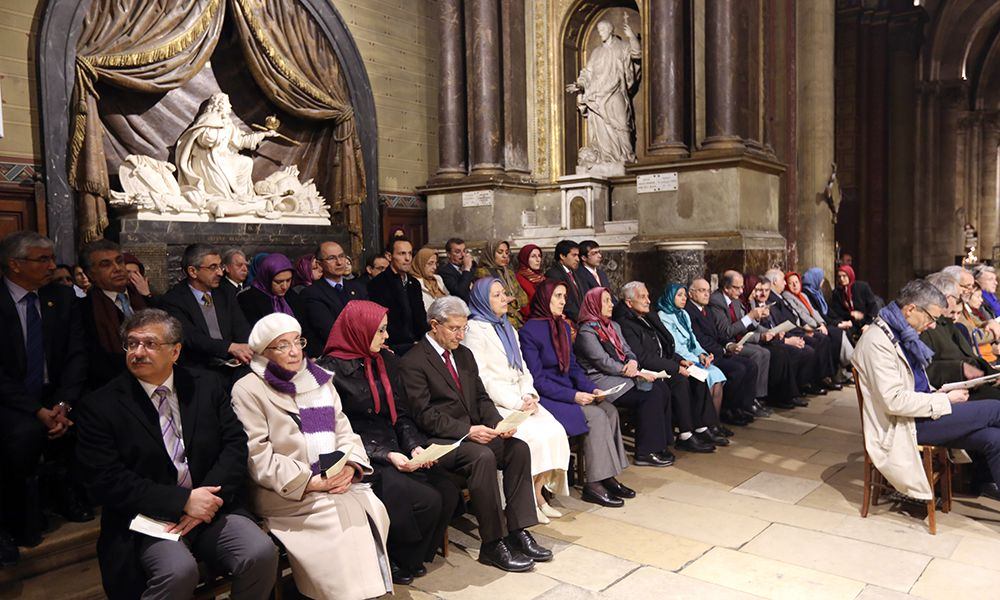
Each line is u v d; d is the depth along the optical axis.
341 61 9.03
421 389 3.81
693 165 8.22
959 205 23.70
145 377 2.81
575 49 10.37
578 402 4.60
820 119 10.20
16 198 6.37
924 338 4.66
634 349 5.41
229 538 2.80
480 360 4.31
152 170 7.12
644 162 8.62
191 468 2.86
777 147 9.69
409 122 10.18
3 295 3.67
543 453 4.12
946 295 4.70
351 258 9.03
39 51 6.44
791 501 4.54
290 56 8.47
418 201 10.34
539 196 10.33
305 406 3.21
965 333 5.01
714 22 8.22
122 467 2.72
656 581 3.49
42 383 3.80
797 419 6.61
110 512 2.80
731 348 6.45
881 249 16.81
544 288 4.82
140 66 7.08
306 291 5.31
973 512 4.29
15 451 3.37
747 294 7.48
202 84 7.93
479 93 9.86
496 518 3.65
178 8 7.39
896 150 17.12
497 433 3.65
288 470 3.02
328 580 2.95
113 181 7.11
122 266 4.08
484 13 9.81
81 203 6.66
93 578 3.45
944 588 3.38
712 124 8.28
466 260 7.32
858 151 16.78
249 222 7.67
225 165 7.66
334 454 3.09
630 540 3.99
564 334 4.80
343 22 9.05
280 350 3.08
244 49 8.05
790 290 7.92
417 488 3.45
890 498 4.54
